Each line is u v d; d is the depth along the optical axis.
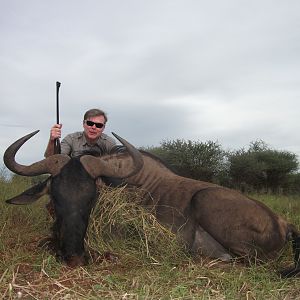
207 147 8.16
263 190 8.09
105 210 1.91
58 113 2.17
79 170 1.76
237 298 1.39
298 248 1.72
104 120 2.28
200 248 1.90
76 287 1.45
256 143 9.38
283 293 1.46
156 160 2.19
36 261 1.71
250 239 1.82
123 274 1.59
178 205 1.97
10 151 1.80
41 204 2.56
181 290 1.41
